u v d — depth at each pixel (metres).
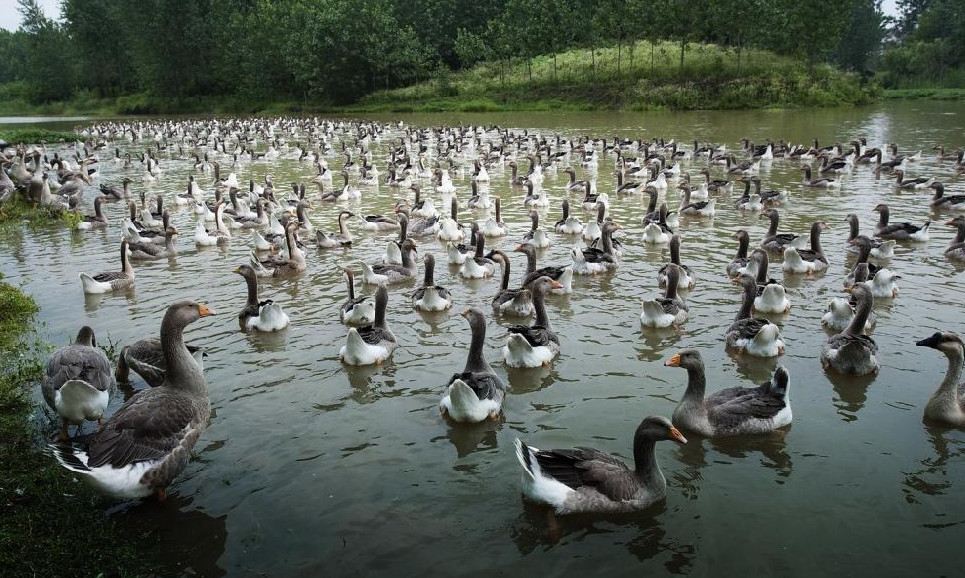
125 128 78.88
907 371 12.65
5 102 140.50
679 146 53.31
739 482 9.41
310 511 8.83
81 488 9.13
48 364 10.57
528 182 32.28
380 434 10.75
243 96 118.88
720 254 21.72
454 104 96.62
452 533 8.41
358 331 13.95
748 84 83.50
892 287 16.62
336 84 107.38
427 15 112.81
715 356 13.59
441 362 13.56
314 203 33.66
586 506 8.54
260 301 16.36
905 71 119.00
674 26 90.19
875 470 9.61
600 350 14.01
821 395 11.81
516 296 15.98
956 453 9.99
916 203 29.47
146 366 11.49
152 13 115.19
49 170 39.88
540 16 97.00
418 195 30.91
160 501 8.98
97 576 7.51
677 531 8.41
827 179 34.03
